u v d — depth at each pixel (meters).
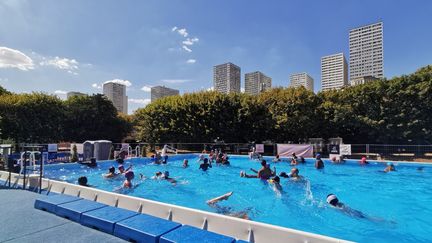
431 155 21.19
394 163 16.97
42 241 3.56
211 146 26.73
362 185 11.43
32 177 7.91
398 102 24.47
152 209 5.34
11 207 5.25
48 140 31.19
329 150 22.72
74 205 4.73
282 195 9.51
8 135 27.12
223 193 9.91
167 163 18.84
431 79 23.02
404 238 5.73
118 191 10.12
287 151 22.19
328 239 3.40
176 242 3.08
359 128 26.72
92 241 3.56
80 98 36.31
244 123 29.33
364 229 6.26
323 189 10.57
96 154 19.06
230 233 4.26
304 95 27.89
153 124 31.56
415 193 9.98
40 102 30.36
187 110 29.88
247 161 19.95
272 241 3.85
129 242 3.52
